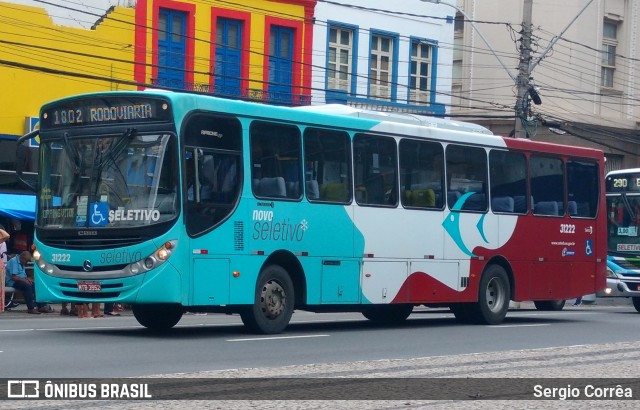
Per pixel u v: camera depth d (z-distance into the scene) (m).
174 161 15.61
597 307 33.06
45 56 31.33
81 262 15.94
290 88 36.84
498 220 21.14
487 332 18.88
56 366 12.26
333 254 17.86
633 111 49.22
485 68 48.00
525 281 21.77
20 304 26.02
